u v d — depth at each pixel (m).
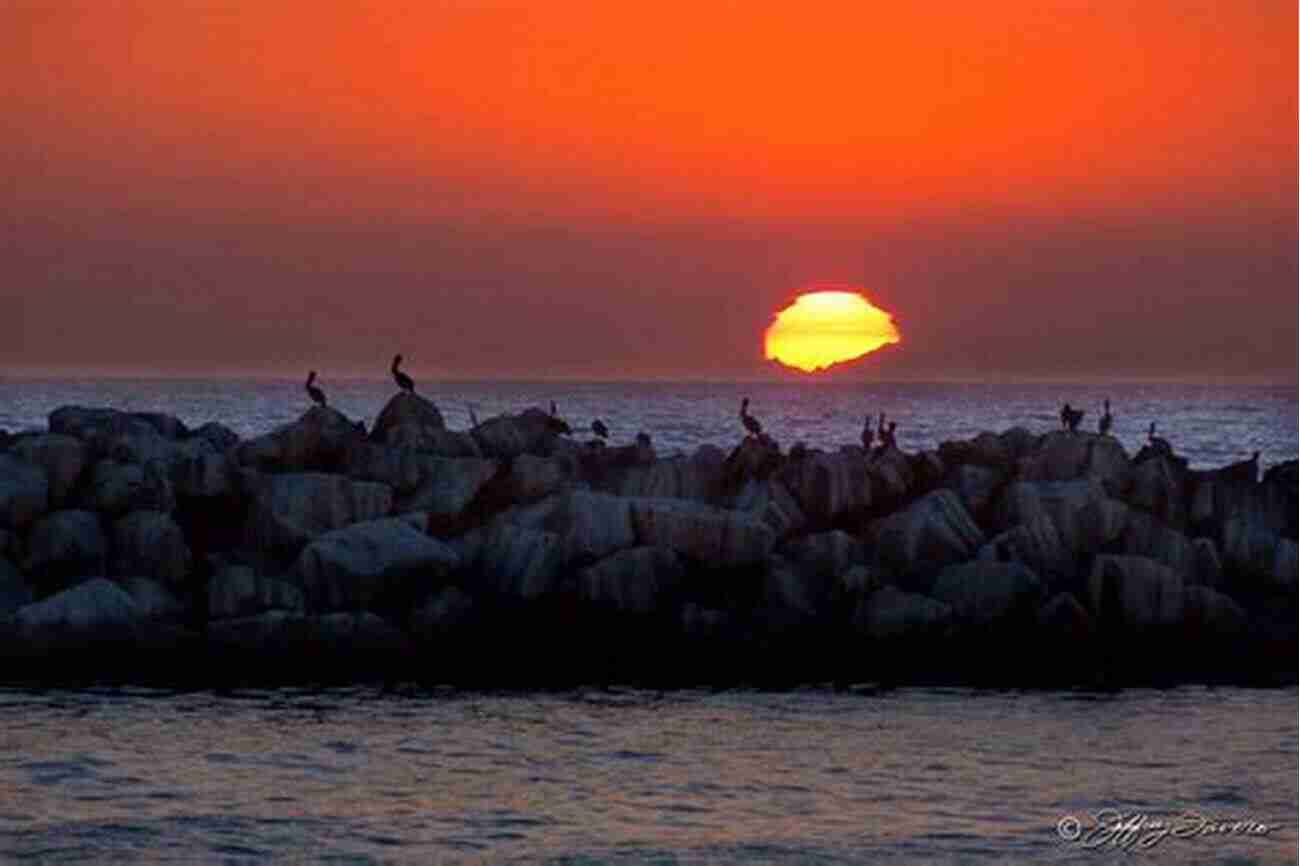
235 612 179.88
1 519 186.50
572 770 143.12
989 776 142.38
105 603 177.12
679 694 169.62
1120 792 138.00
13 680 170.50
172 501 190.38
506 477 199.88
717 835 126.62
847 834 126.88
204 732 153.62
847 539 188.50
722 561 184.88
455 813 131.50
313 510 189.75
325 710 161.75
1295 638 185.12
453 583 183.50
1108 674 178.88
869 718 161.00
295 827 127.94
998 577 183.00
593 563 182.75
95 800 134.12
